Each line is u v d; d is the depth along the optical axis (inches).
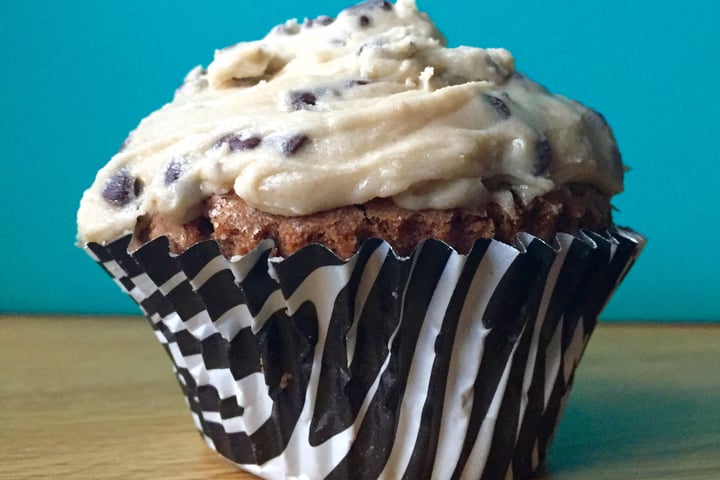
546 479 5.0
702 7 8.6
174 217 4.8
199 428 5.6
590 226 5.2
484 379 4.7
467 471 4.8
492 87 4.9
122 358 7.8
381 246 4.3
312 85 5.0
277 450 5.0
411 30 5.4
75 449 5.5
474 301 4.6
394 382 4.6
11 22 9.4
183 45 9.4
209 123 4.9
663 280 9.2
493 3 8.9
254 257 4.4
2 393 6.6
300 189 4.5
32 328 9.0
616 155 5.4
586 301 5.1
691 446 5.4
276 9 9.2
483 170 4.6
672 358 7.7
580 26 8.8
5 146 9.6
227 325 4.8
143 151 5.0
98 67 9.5
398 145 4.6
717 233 8.9
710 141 8.8
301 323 4.6
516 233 4.7
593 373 7.2
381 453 4.7
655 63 8.8
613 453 5.3
